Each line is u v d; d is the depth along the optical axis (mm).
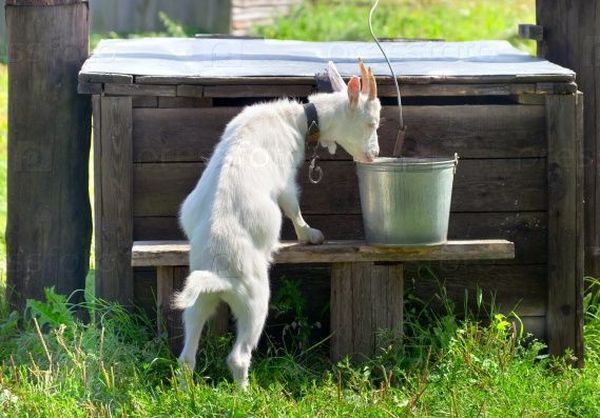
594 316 9273
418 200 7766
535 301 8789
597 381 7996
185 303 7012
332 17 24203
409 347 8375
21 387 7438
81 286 9492
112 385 7449
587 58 9516
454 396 7254
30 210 9227
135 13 24562
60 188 9242
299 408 7246
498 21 24422
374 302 8219
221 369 8008
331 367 8266
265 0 24375
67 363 7789
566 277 8703
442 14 25156
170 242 8305
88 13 9336
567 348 8734
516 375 7934
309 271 8641
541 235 8742
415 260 8297
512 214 8703
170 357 8094
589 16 9484
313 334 8688
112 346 8016
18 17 9031
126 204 8414
